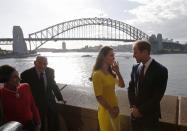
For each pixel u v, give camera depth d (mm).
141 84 3029
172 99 3932
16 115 3131
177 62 121812
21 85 3271
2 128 1709
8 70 3107
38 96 4094
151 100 2920
